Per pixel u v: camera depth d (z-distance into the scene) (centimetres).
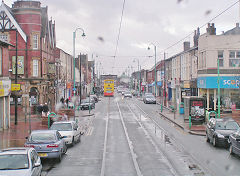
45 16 4234
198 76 3831
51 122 2789
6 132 2373
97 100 6581
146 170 1270
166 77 6675
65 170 1281
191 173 1218
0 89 2364
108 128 2736
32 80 3903
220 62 3484
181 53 4950
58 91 4778
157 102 6288
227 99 3534
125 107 5275
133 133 2422
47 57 4331
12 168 922
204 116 2839
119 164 1385
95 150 1739
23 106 3844
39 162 1053
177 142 2000
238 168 1302
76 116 3791
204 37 3591
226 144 1773
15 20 3947
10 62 3938
